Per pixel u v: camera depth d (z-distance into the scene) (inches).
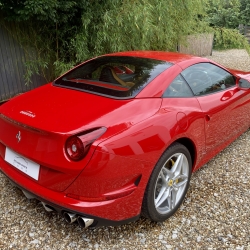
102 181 70.3
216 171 120.7
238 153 136.4
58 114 78.0
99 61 111.5
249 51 299.0
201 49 472.4
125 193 74.6
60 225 87.7
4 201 98.0
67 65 192.4
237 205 98.9
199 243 82.2
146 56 110.0
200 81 108.0
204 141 103.2
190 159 96.0
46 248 79.0
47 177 74.9
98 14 183.3
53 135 70.5
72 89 96.7
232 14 611.2
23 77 215.6
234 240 83.4
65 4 163.8
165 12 208.4
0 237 82.3
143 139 75.8
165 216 88.7
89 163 68.2
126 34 195.6
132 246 80.7
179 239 83.6
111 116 76.4
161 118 82.5
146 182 78.3
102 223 75.2
